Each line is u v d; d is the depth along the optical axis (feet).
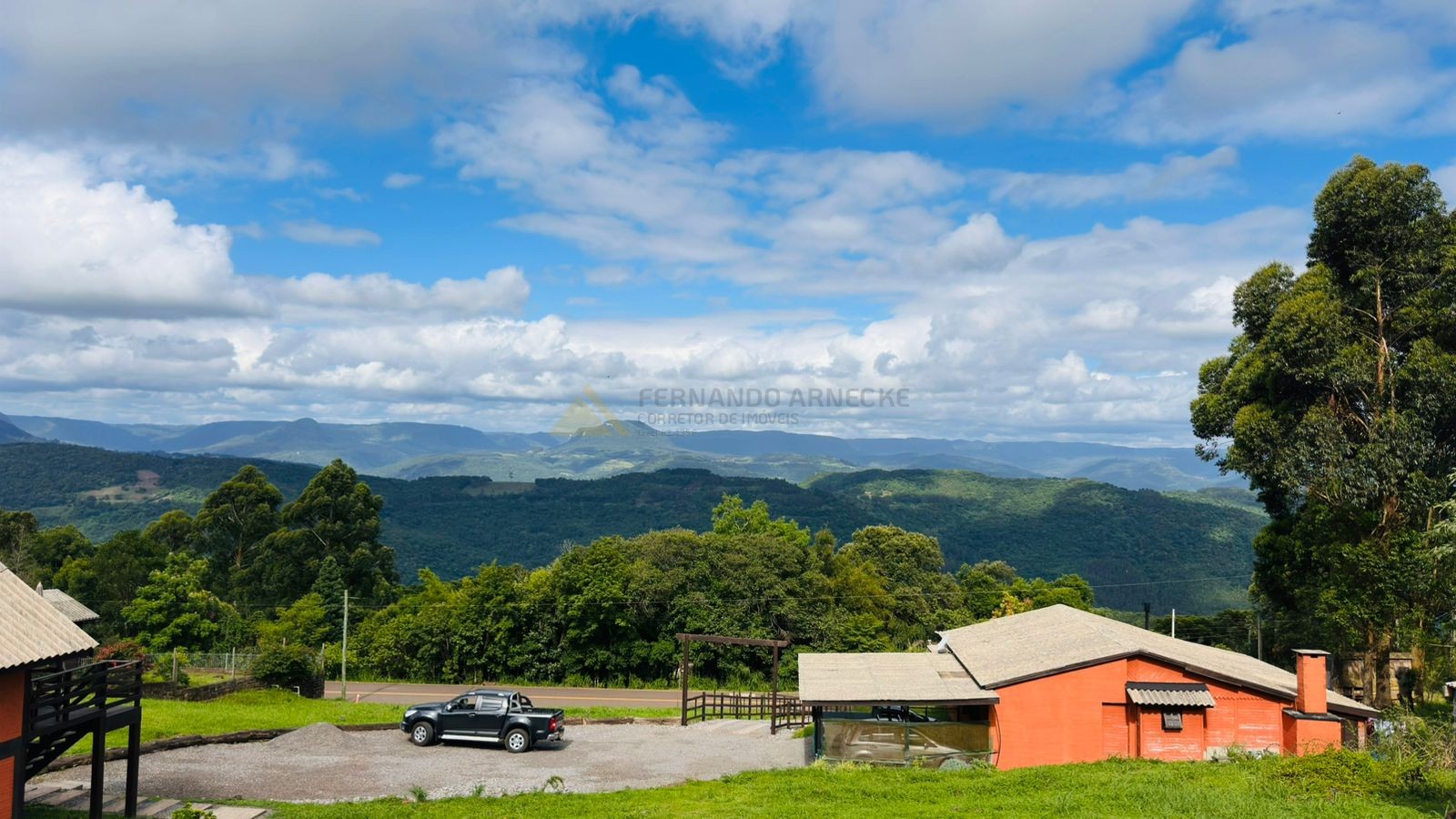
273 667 139.33
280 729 93.35
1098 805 57.77
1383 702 114.52
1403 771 64.03
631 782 75.10
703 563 206.80
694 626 193.77
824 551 251.19
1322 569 119.55
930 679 86.33
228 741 87.56
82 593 215.31
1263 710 77.15
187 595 187.83
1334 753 69.41
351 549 265.13
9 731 48.62
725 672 191.93
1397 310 114.73
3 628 48.96
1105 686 77.25
